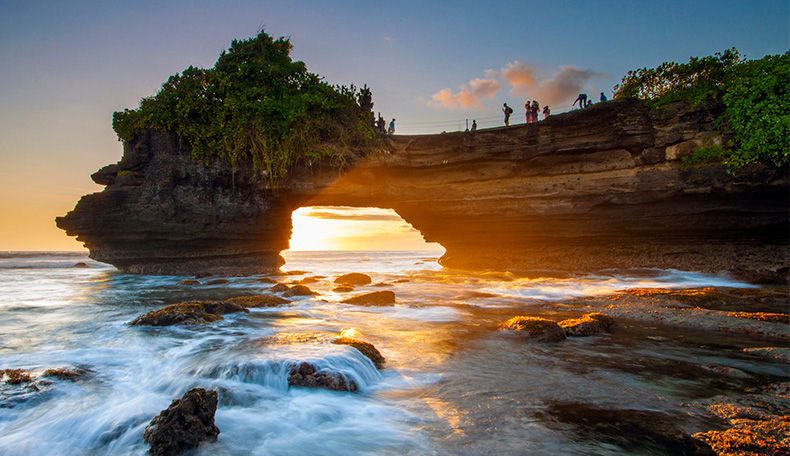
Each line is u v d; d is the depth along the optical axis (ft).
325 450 15.03
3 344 28.45
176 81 79.82
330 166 85.51
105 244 80.33
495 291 58.90
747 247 69.72
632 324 36.78
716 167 67.05
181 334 30.89
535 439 15.62
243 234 85.35
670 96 73.51
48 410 17.90
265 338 27.27
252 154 79.56
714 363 25.20
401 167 88.22
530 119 90.22
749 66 67.82
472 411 18.25
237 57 81.97
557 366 24.62
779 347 28.30
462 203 86.43
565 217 80.07
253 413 18.01
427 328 35.14
